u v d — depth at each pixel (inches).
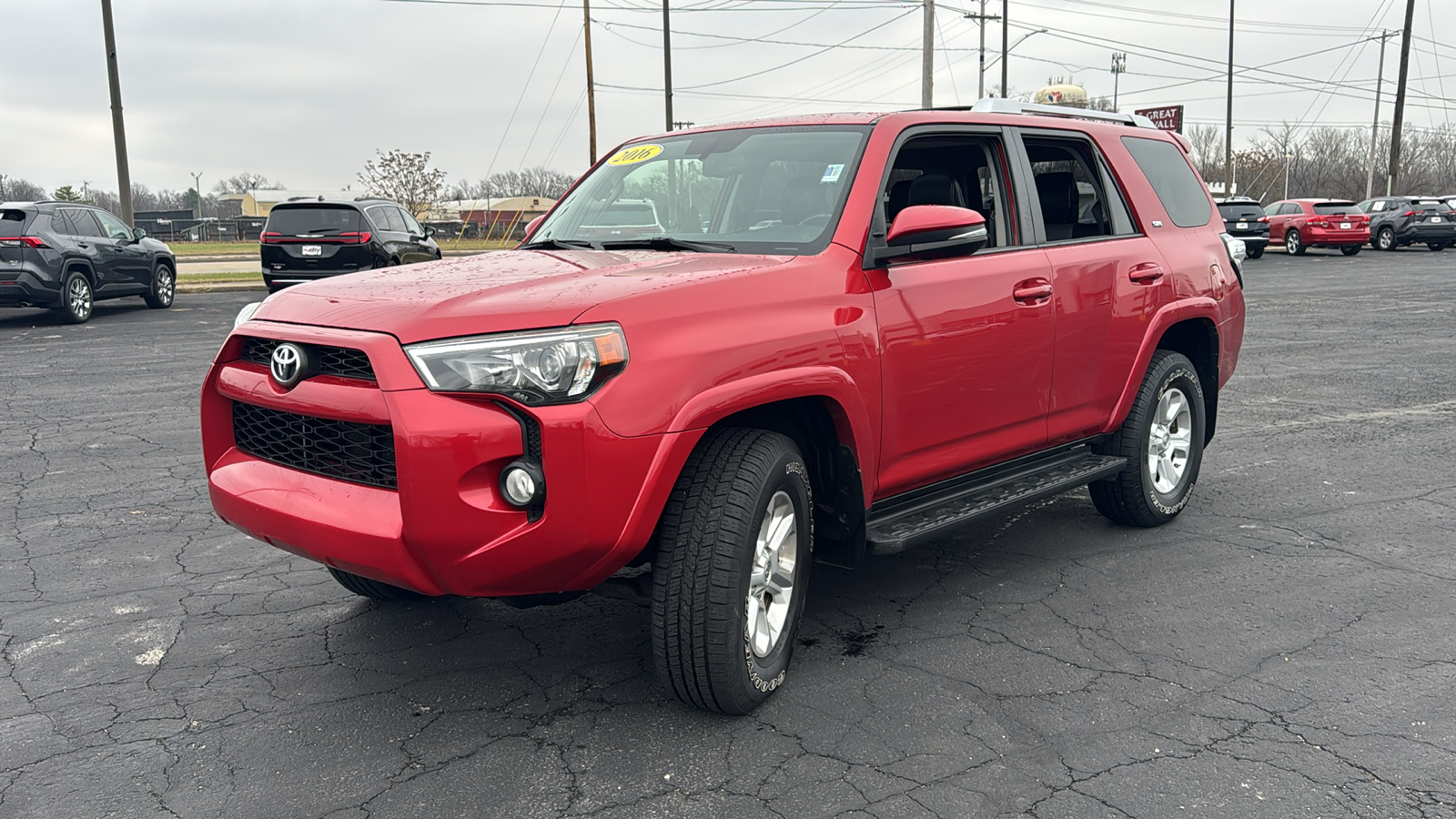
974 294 154.5
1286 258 1189.1
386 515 111.9
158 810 108.4
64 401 341.7
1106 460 187.2
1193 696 132.1
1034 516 214.7
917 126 157.8
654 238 155.1
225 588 174.9
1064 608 162.9
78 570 183.6
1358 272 936.9
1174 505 204.8
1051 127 183.3
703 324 119.0
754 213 151.2
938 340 148.1
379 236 689.6
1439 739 120.6
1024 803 107.8
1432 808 106.3
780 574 130.0
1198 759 116.5
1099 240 185.5
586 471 109.5
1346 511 215.0
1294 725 124.1
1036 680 137.1
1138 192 197.5
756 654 126.3
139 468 255.9
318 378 117.3
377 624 158.7
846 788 110.8
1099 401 183.9
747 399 120.0
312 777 114.6
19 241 544.1
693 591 118.1
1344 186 3142.2
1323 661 142.5
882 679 137.5
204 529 207.9
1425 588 170.2
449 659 145.7
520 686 136.7
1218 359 213.6
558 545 110.3
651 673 140.1
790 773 114.0
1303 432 289.9
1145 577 176.9
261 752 120.3
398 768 116.3
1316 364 414.9
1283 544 193.9
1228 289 214.7
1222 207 1146.0
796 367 126.6
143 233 653.9
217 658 146.6
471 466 107.6
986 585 173.5
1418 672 138.6
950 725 124.6
